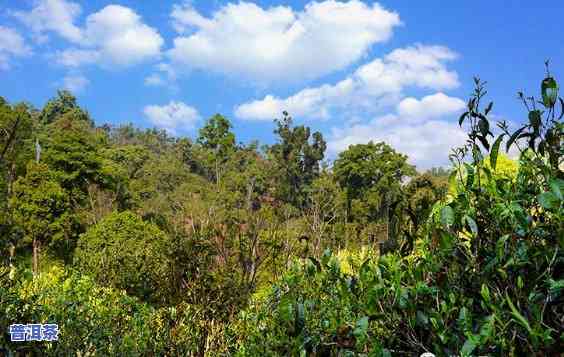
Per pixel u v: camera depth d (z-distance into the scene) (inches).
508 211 59.2
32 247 1155.3
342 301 74.3
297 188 2421.3
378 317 62.7
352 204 1742.1
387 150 2294.5
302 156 2583.7
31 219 1093.1
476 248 59.9
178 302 229.9
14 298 105.0
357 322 62.7
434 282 63.4
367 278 67.9
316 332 75.0
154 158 2965.1
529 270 57.3
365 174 2242.9
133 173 2556.6
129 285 426.6
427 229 65.7
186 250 238.8
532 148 60.8
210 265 236.1
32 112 3206.2
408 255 67.5
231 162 2527.1
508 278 56.9
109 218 730.2
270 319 124.2
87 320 192.4
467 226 63.4
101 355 183.8
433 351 60.5
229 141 2488.9
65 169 1349.7
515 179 68.2
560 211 55.8
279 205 279.4
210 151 2493.8
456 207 63.5
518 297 54.3
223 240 242.8
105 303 270.1
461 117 64.3
